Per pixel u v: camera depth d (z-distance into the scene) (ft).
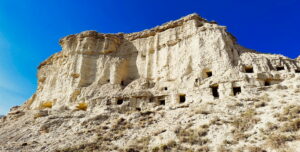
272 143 44.01
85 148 60.49
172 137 59.06
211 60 98.58
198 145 52.06
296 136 44.11
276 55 106.11
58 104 116.16
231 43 107.45
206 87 87.97
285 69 92.48
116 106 95.40
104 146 60.54
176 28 127.34
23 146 67.21
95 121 82.84
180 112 78.02
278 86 79.25
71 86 120.37
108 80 120.88
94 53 132.77
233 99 76.18
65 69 130.72
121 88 112.68
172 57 118.11
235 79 86.02
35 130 84.48
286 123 50.06
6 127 101.96
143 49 133.08
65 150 60.29
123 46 139.54
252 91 79.30
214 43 103.55
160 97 99.66
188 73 102.01
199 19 126.41
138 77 124.67
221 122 61.16
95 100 102.32
